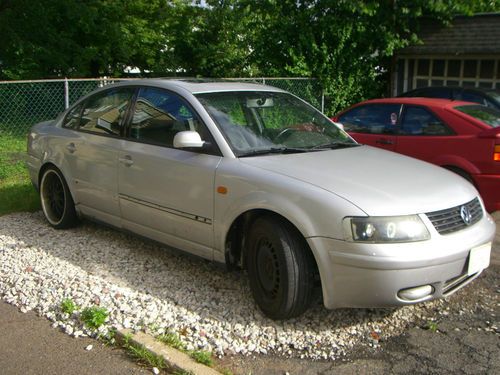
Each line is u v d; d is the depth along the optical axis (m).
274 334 3.81
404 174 4.13
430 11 15.05
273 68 14.19
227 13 19.33
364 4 13.71
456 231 3.77
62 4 16.05
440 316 4.13
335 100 14.41
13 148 10.91
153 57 20.47
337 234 3.56
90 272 4.77
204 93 4.79
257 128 4.68
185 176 4.45
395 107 7.41
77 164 5.59
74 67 17.36
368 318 4.07
